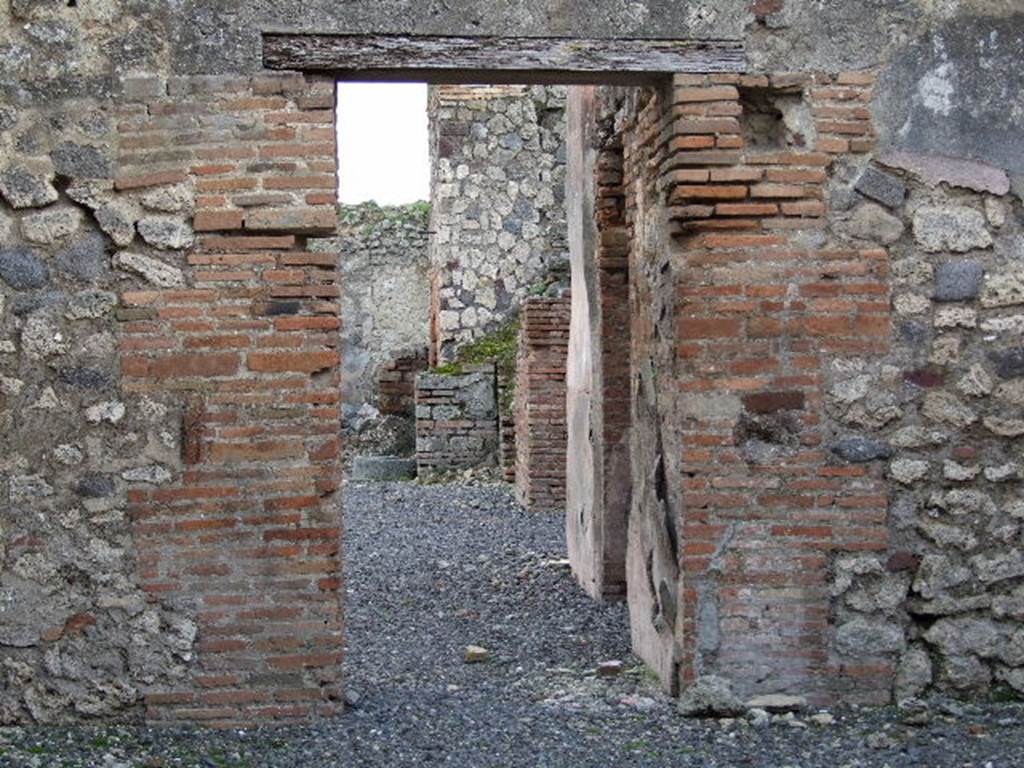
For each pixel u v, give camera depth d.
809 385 5.62
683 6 5.57
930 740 5.25
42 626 5.44
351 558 10.54
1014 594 5.73
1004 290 5.71
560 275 16.36
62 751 5.14
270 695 5.51
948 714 5.54
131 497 5.43
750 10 5.60
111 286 5.42
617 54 5.56
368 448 17.64
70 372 5.42
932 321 5.69
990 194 5.71
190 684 5.47
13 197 5.38
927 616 5.71
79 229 5.41
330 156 5.43
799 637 5.64
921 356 5.68
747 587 5.62
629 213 7.03
